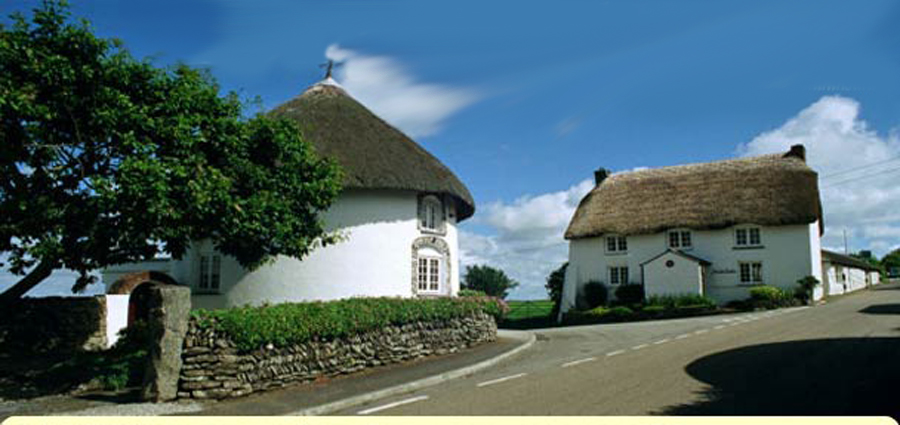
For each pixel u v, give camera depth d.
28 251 10.73
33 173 11.55
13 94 10.17
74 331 15.68
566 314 35.50
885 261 85.00
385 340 13.92
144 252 12.92
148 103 12.16
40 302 15.30
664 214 34.62
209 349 10.34
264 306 11.80
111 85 11.80
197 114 12.30
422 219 20.28
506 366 14.12
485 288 69.94
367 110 21.94
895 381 9.40
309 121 19.73
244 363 10.61
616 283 36.34
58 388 11.14
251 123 14.06
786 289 31.16
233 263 19.05
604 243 36.94
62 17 11.56
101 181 10.55
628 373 11.70
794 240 31.42
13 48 10.77
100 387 11.27
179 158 11.86
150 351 10.29
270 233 13.52
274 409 9.57
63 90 11.05
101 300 16.36
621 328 23.67
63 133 11.76
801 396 8.82
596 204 38.06
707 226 32.88
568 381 11.21
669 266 33.22
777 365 11.48
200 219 12.02
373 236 18.88
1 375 12.06
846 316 20.61
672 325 23.08
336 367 12.48
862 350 12.61
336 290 18.30
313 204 14.48
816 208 31.08
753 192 33.03
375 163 18.59
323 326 12.11
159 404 9.88
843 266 42.81
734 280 32.69
